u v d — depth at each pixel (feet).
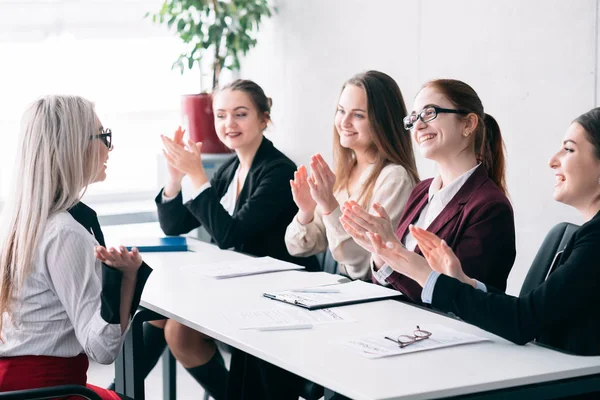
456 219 8.73
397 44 15.78
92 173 7.21
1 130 17.25
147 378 14.55
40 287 6.89
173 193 13.09
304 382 9.34
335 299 8.39
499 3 13.75
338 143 11.19
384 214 8.00
